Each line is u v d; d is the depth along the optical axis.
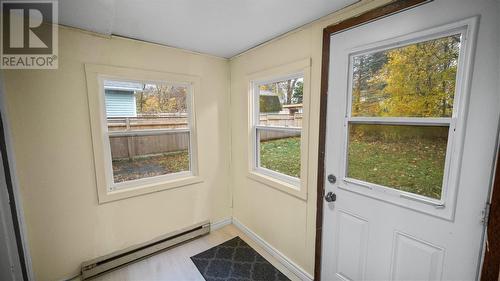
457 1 0.91
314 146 1.60
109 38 1.71
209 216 2.49
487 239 0.89
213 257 2.03
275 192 2.00
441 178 1.01
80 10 1.32
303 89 1.62
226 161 2.58
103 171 1.78
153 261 1.96
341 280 1.48
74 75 1.59
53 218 1.60
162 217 2.14
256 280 1.76
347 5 1.30
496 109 0.84
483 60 0.86
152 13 1.38
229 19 1.48
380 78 1.20
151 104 2.07
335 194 1.47
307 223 1.71
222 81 2.44
